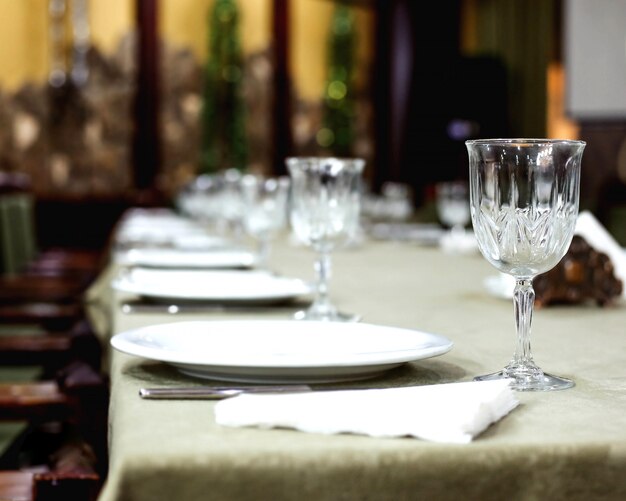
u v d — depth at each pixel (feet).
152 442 2.39
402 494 2.35
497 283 5.82
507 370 3.31
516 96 30.19
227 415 2.55
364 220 16.21
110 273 7.38
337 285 6.54
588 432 2.56
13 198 13.23
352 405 2.53
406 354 3.04
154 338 3.46
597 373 3.44
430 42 29.27
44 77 23.72
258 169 26.78
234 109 25.86
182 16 25.25
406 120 28.78
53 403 4.51
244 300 5.08
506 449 2.40
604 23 26.89
